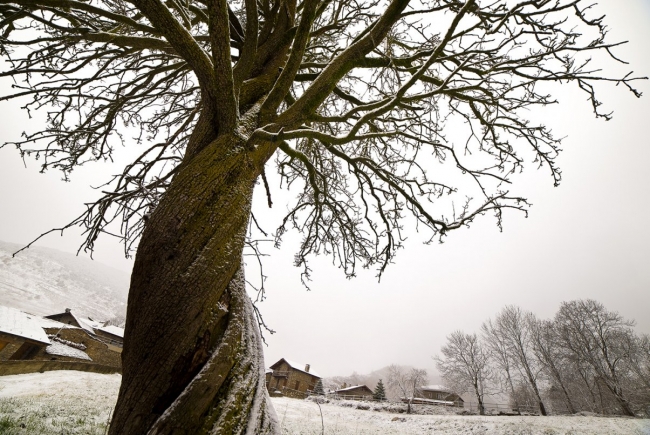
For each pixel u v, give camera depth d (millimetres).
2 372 16719
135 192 3902
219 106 2396
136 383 1605
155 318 1693
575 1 2814
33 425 7668
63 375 18156
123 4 4520
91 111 5156
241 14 5527
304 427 13281
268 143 2721
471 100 4453
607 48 3158
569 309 35094
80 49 4715
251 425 1634
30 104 4383
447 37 2555
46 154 4770
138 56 5293
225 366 1683
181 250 1862
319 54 5941
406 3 2580
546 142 4520
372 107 3273
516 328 37000
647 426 16906
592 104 3580
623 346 31266
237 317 1931
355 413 21969
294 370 41531
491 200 3830
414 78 2730
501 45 3234
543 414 24844
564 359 35219
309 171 3898
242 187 2299
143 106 5867
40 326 26422
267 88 3279
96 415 10109
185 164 2336
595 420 19016
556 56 3525
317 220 6039
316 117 3158
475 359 38125
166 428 1396
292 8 3846
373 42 2719
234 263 2033
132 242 4527
